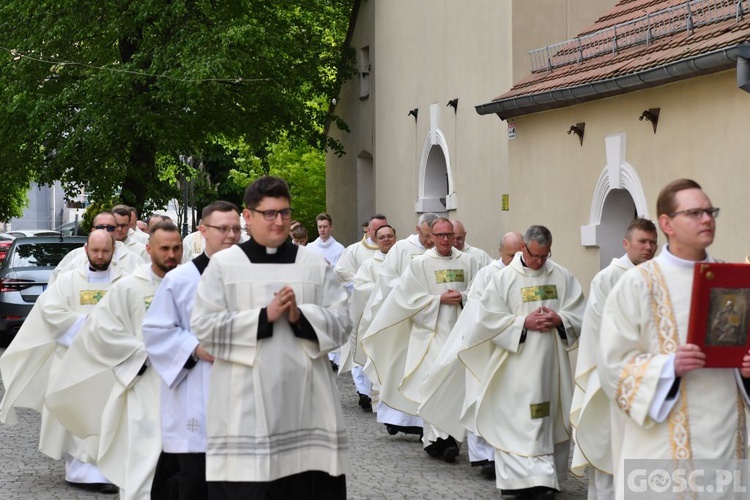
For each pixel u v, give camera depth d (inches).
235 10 1113.4
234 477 235.0
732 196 392.5
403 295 474.6
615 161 484.4
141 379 315.3
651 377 210.5
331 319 241.4
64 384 343.0
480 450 402.0
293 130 1203.9
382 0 988.6
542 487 365.7
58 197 2667.3
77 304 398.6
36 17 1120.8
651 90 452.8
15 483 387.5
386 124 973.8
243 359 235.9
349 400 613.9
